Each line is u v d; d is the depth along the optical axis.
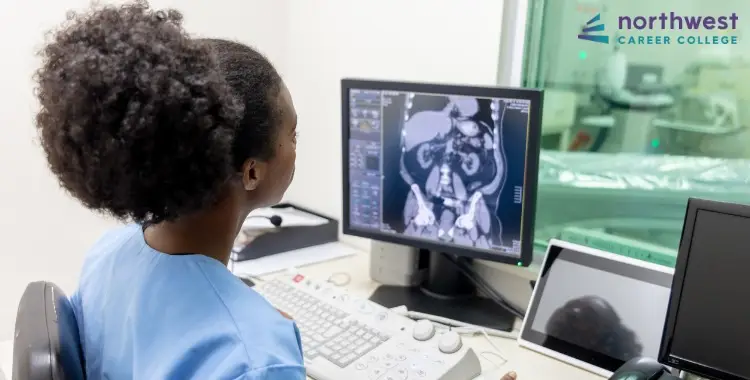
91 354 0.75
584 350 1.20
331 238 1.84
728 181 1.17
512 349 1.26
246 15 1.90
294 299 1.32
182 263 0.69
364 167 1.43
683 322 1.01
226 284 0.68
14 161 1.64
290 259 1.67
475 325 1.33
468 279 1.50
